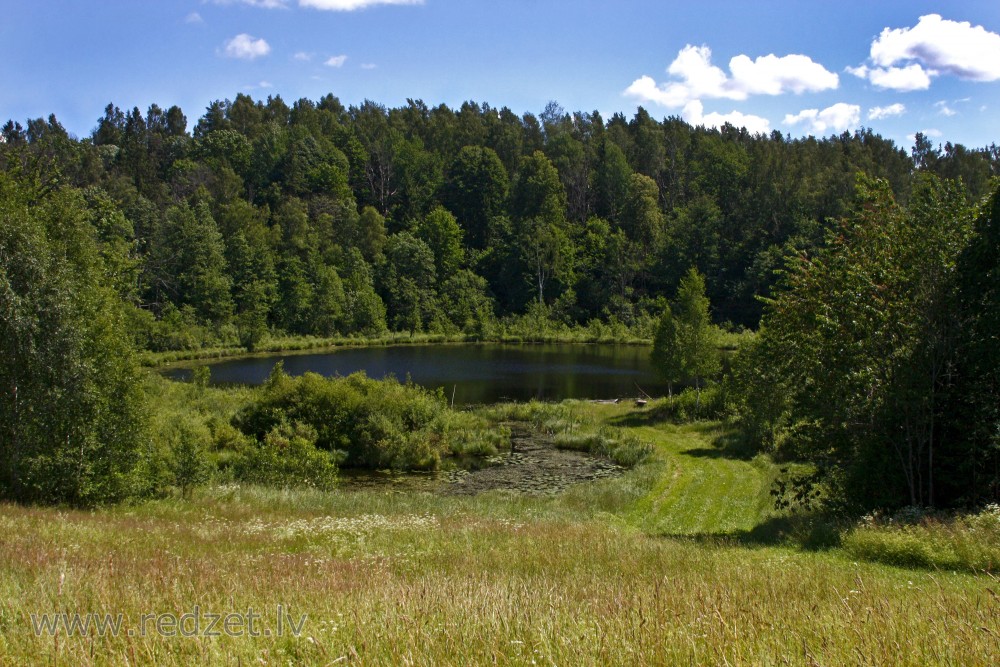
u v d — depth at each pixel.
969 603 5.96
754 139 147.12
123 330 20.06
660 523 20.39
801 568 10.43
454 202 128.38
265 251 93.81
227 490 21.47
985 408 15.41
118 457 18.69
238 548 12.33
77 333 17.97
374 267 103.75
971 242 15.80
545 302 106.06
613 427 37.69
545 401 48.09
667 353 42.00
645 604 5.51
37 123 129.38
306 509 19.34
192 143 140.00
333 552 12.59
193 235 87.12
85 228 20.27
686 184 135.50
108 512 16.77
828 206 98.19
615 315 98.69
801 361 17.64
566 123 159.00
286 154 132.25
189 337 74.94
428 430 33.91
